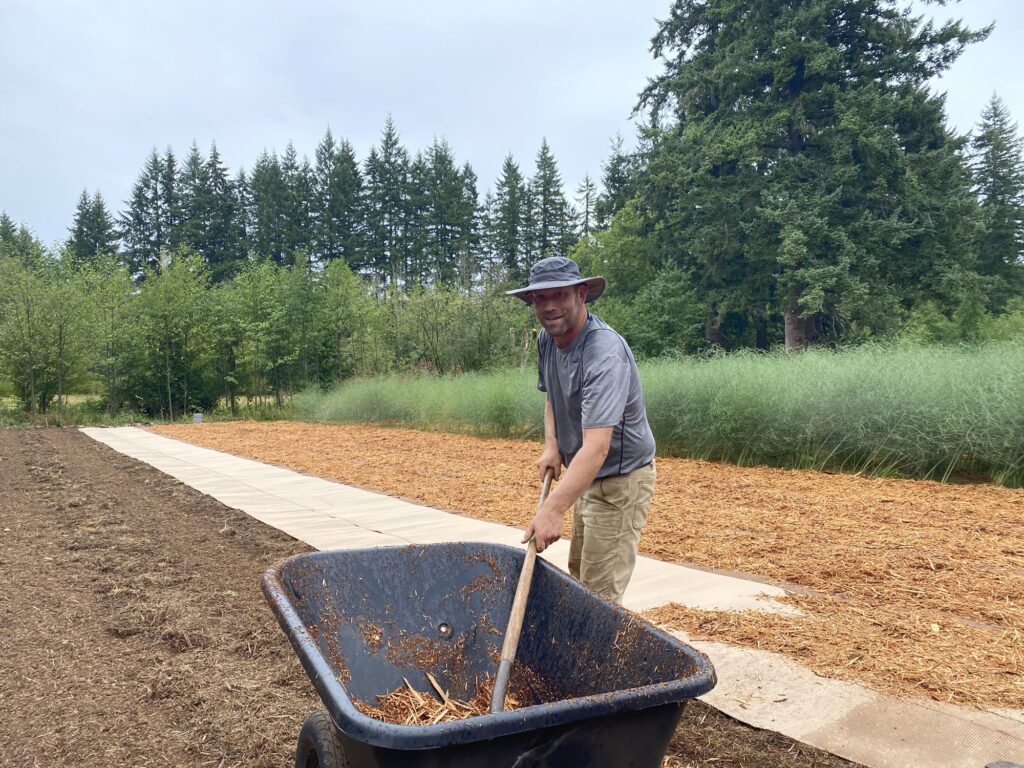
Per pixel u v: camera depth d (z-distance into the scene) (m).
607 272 32.53
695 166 26.47
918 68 26.14
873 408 9.71
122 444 15.49
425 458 12.14
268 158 59.41
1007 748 2.73
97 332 25.06
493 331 24.44
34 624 4.46
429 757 1.52
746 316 31.58
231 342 27.75
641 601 4.48
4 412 24.17
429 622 2.89
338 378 27.12
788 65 25.11
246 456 12.95
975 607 4.29
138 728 3.17
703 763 2.78
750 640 3.79
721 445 11.00
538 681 2.61
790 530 6.35
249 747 2.98
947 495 7.95
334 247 56.28
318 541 6.45
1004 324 27.55
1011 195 51.09
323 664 1.78
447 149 58.19
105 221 61.41
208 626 4.37
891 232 23.12
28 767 2.87
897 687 3.22
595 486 3.16
